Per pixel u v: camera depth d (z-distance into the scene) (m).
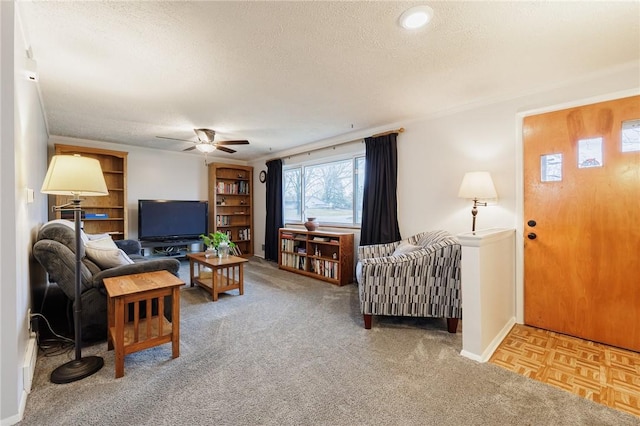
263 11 1.58
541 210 2.62
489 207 2.93
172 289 2.04
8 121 1.39
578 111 2.43
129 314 2.40
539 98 2.63
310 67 2.23
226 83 2.52
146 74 2.34
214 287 3.29
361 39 1.86
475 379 1.82
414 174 3.55
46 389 1.68
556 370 1.93
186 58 2.09
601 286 2.35
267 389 1.71
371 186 3.88
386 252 3.44
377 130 3.94
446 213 3.27
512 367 1.97
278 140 4.68
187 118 3.51
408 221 3.63
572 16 1.64
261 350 2.17
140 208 4.95
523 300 2.74
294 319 2.78
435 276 2.48
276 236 5.58
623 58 2.11
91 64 2.17
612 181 2.29
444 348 2.22
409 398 1.63
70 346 2.19
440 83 2.54
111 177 4.91
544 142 2.60
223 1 1.50
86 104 3.02
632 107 2.21
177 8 1.55
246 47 1.95
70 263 2.20
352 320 2.77
